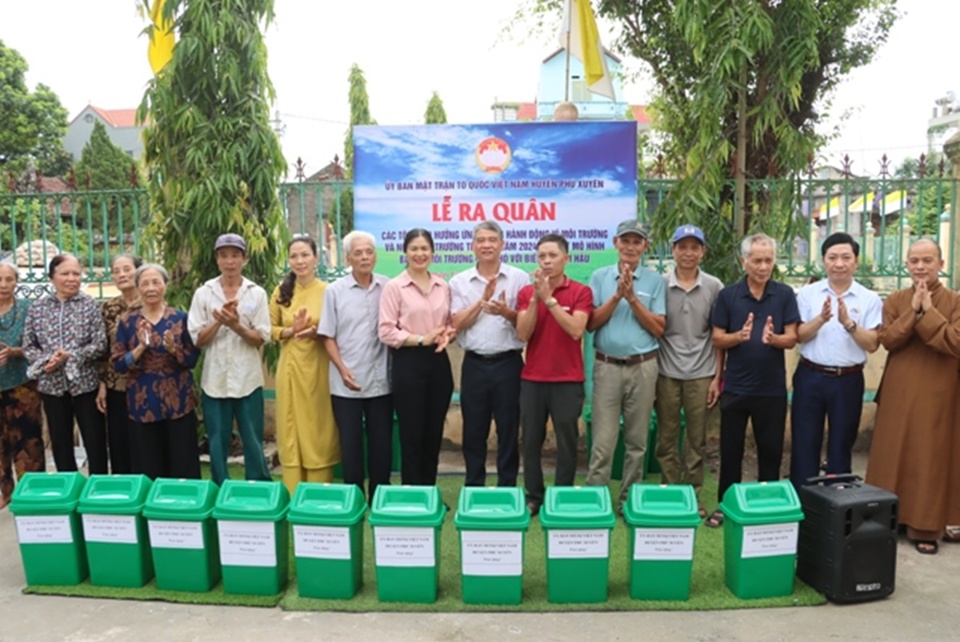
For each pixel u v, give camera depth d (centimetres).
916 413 435
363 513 382
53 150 2422
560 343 457
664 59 703
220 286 473
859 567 366
